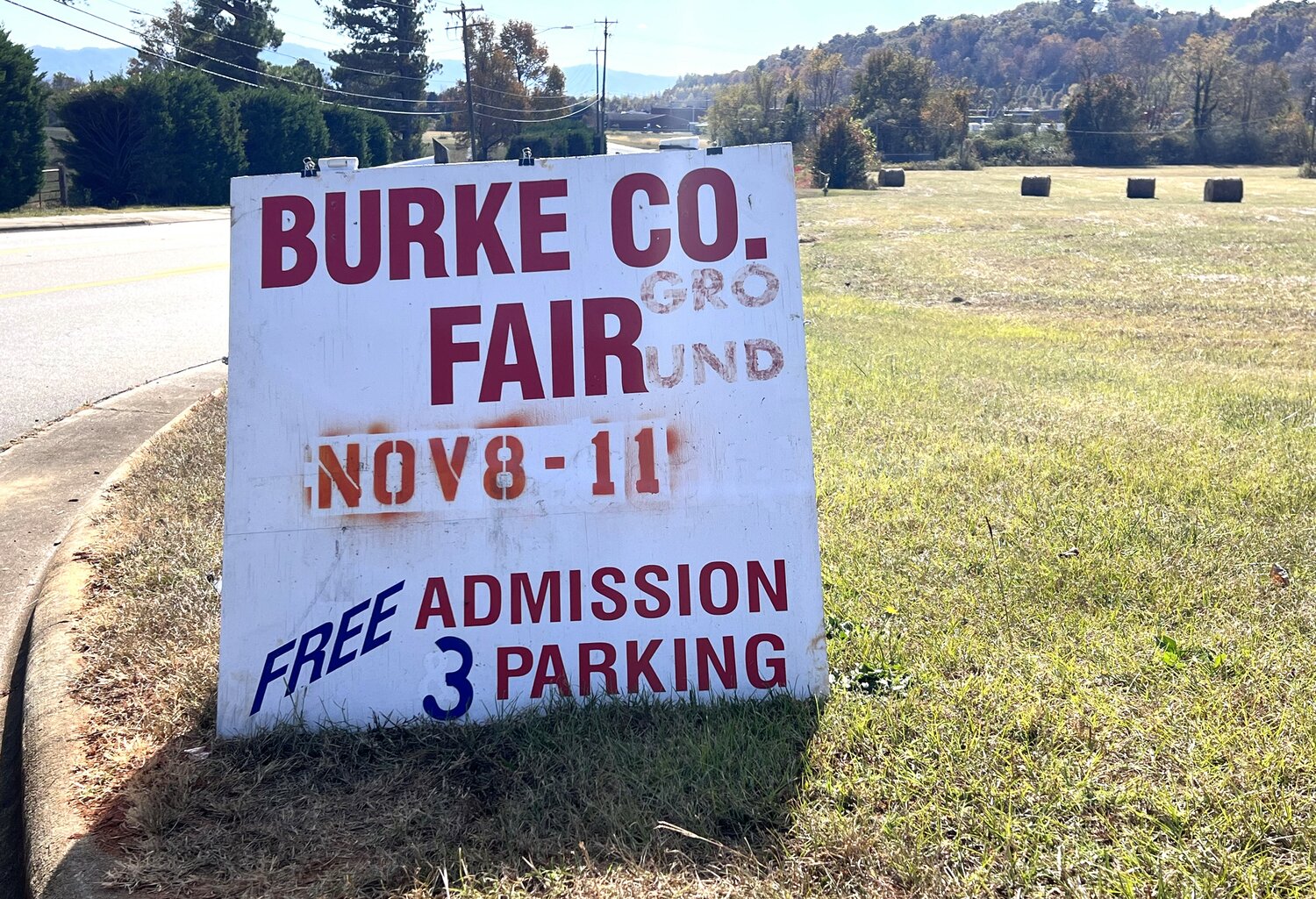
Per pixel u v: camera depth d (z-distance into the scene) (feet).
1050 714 10.91
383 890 8.52
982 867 8.64
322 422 11.94
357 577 11.69
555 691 11.58
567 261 12.28
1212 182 144.77
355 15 292.81
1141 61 538.06
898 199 152.15
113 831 9.37
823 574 14.70
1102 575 14.56
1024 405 26.45
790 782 9.77
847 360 34.45
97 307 42.45
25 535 17.72
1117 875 8.55
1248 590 14.11
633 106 615.98
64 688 11.83
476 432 11.97
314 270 12.25
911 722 10.78
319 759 10.60
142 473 19.42
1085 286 66.18
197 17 232.94
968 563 15.11
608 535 11.83
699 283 12.23
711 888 8.49
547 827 9.30
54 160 134.21
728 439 12.00
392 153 251.60
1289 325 48.57
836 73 452.76
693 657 11.70
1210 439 22.43
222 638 11.48
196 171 140.26
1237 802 9.39
